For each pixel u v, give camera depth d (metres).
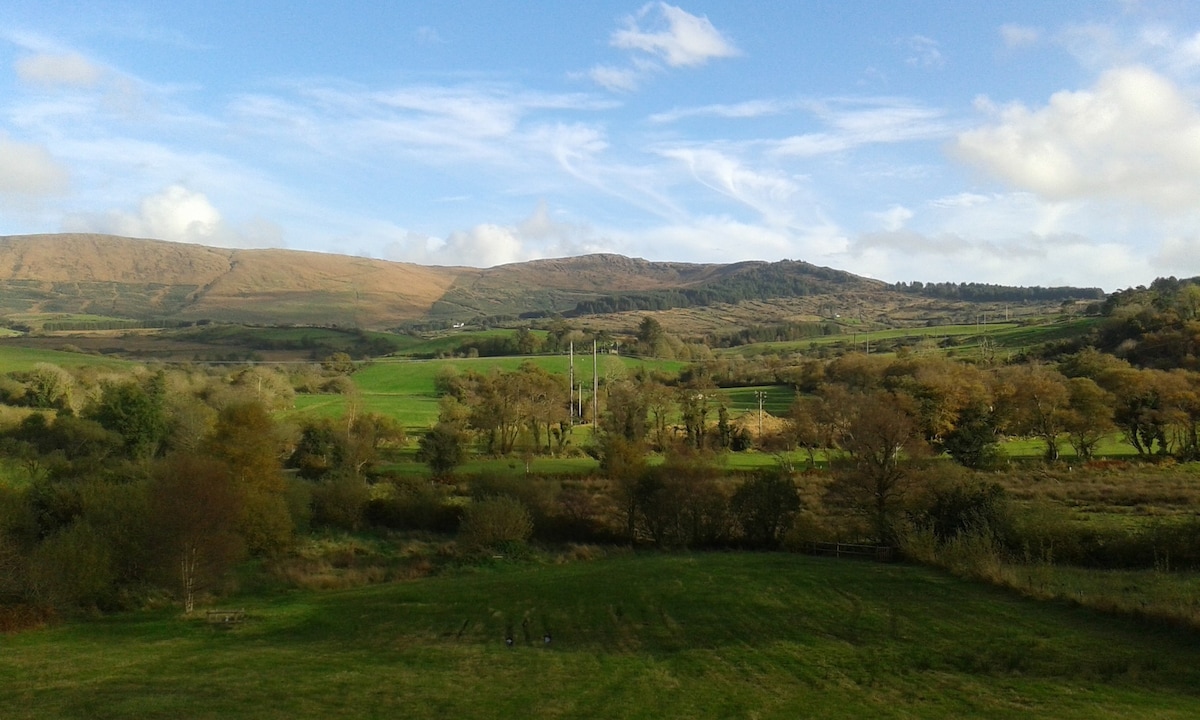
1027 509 43.69
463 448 81.69
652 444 94.44
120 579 37.72
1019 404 85.31
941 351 169.25
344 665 25.95
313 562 48.22
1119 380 87.62
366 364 156.75
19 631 31.53
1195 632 26.00
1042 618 29.11
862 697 21.78
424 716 20.27
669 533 55.12
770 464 80.38
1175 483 61.81
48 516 45.06
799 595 34.81
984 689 22.00
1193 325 111.81
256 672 24.81
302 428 82.12
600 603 34.97
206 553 36.84
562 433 99.19
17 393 97.56
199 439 71.38
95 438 71.38
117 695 21.83
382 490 64.25
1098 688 21.72
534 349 179.88
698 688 22.98
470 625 32.44
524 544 51.28
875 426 52.72
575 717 20.27
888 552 45.56
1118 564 39.09
